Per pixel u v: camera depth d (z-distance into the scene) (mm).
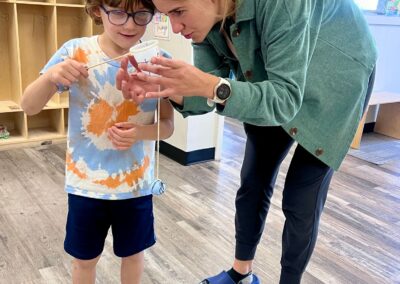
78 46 1148
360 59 1133
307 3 921
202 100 1167
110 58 1140
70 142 1199
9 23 2982
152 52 1035
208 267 1754
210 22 966
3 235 1874
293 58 900
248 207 1436
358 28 1136
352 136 1184
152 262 1754
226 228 2088
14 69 3055
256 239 1488
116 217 1244
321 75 1089
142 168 1239
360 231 2160
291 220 1240
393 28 3924
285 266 1295
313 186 1207
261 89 875
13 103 3166
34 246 1807
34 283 1572
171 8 904
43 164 2748
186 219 2146
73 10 3301
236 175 2811
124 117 1181
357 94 1136
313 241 1264
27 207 2146
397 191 2732
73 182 1195
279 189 2609
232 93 848
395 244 2059
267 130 1344
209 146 3029
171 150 3031
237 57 1083
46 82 1084
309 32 975
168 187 2531
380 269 1835
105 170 1191
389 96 3840
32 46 3225
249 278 1559
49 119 3404
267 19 929
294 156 1252
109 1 1038
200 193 2479
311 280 1718
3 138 3047
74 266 1278
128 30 1086
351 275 1773
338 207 2420
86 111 1164
